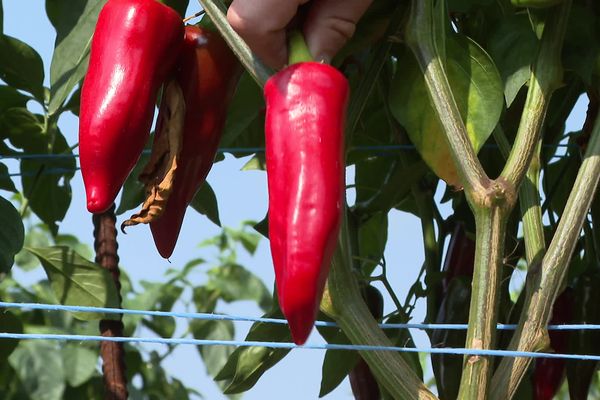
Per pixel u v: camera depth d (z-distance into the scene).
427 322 1.37
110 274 1.36
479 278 1.07
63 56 1.18
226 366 1.32
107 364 1.35
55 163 1.48
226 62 1.09
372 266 1.52
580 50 1.14
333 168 0.97
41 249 1.36
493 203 1.06
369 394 1.38
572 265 1.39
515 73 1.15
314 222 0.96
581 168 1.11
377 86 1.40
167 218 1.09
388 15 1.14
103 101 1.03
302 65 0.99
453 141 1.07
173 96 1.07
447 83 1.07
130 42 1.04
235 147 1.44
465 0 1.24
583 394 1.33
